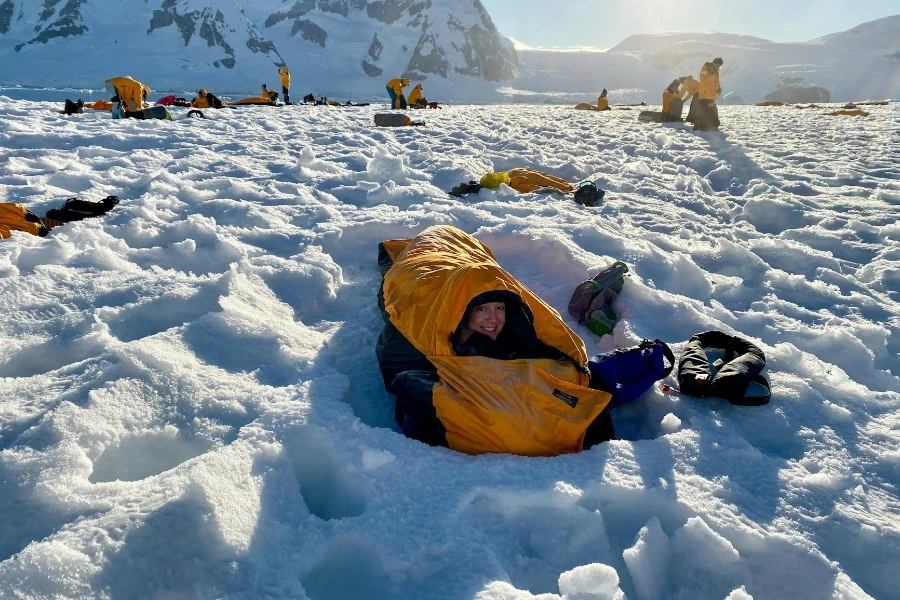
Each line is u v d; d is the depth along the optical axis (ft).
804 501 7.48
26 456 7.02
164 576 5.82
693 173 28.14
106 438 7.70
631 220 19.72
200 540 6.19
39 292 11.78
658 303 12.87
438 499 7.11
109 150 26.84
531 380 8.76
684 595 6.37
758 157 31.30
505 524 7.01
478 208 19.34
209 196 20.07
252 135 34.63
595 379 9.62
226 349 10.28
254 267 13.65
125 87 40.91
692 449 8.23
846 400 9.77
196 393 8.82
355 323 12.28
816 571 6.53
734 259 16.22
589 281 13.07
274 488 7.24
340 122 44.78
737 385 9.29
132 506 6.41
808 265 16.24
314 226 17.15
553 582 6.41
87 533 5.99
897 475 8.09
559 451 8.17
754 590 6.41
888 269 15.67
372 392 10.04
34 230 15.14
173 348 9.85
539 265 15.21
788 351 10.82
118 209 17.78
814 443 8.64
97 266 13.37
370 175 23.89
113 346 9.43
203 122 40.47
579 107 91.09
